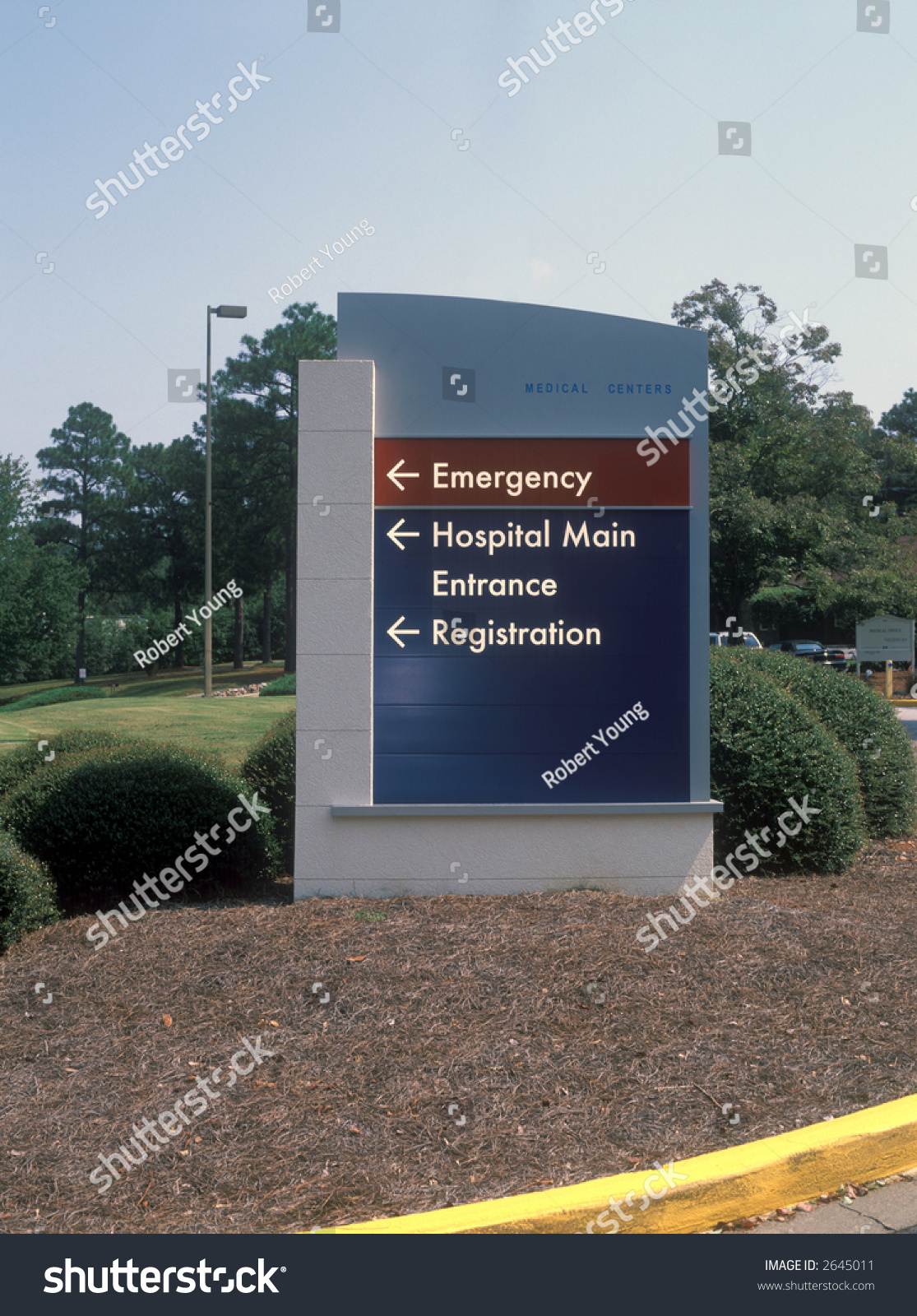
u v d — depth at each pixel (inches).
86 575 2381.9
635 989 210.5
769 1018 204.2
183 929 251.0
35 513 2343.8
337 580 281.4
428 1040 191.9
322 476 281.1
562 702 284.0
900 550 1565.0
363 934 237.6
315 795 280.8
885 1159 162.9
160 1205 148.1
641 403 287.0
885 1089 179.5
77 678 2256.4
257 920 253.3
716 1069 184.5
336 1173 154.7
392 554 283.9
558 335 286.5
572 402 286.0
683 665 286.0
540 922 245.0
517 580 284.0
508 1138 163.6
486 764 283.0
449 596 283.9
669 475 286.5
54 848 294.4
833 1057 190.4
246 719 904.3
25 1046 194.1
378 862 280.7
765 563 1472.7
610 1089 177.9
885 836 392.5
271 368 1918.1
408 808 278.4
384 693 283.0
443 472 284.0
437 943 231.0
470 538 284.2
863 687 412.2
